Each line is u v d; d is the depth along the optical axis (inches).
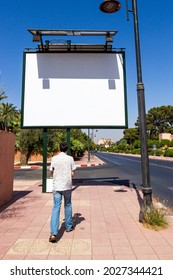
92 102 388.8
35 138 1002.1
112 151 4950.8
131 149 3673.7
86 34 377.7
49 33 373.7
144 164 216.1
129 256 145.6
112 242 167.6
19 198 322.3
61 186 177.6
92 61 394.3
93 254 148.1
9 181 309.9
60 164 182.5
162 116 3919.8
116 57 394.9
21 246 160.2
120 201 303.3
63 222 215.2
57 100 387.9
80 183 475.5
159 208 256.1
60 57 394.6
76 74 392.5
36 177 602.2
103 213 245.9
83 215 238.5
